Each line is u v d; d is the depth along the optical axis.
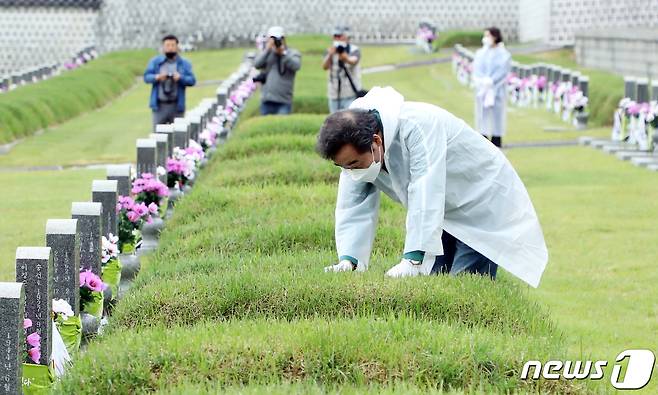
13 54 49.66
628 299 9.12
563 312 8.69
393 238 9.45
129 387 5.71
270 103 19.28
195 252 9.58
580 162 17.72
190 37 49.88
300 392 5.28
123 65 39.62
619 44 29.88
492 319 6.67
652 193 14.27
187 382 5.55
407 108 6.72
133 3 49.75
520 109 26.88
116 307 7.70
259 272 7.66
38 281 6.60
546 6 42.84
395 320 6.21
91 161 19.45
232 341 5.91
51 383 6.31
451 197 6.96
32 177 17.17
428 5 49.59
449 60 40.12
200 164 14.46
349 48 18.45
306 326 6.14
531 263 7.04
